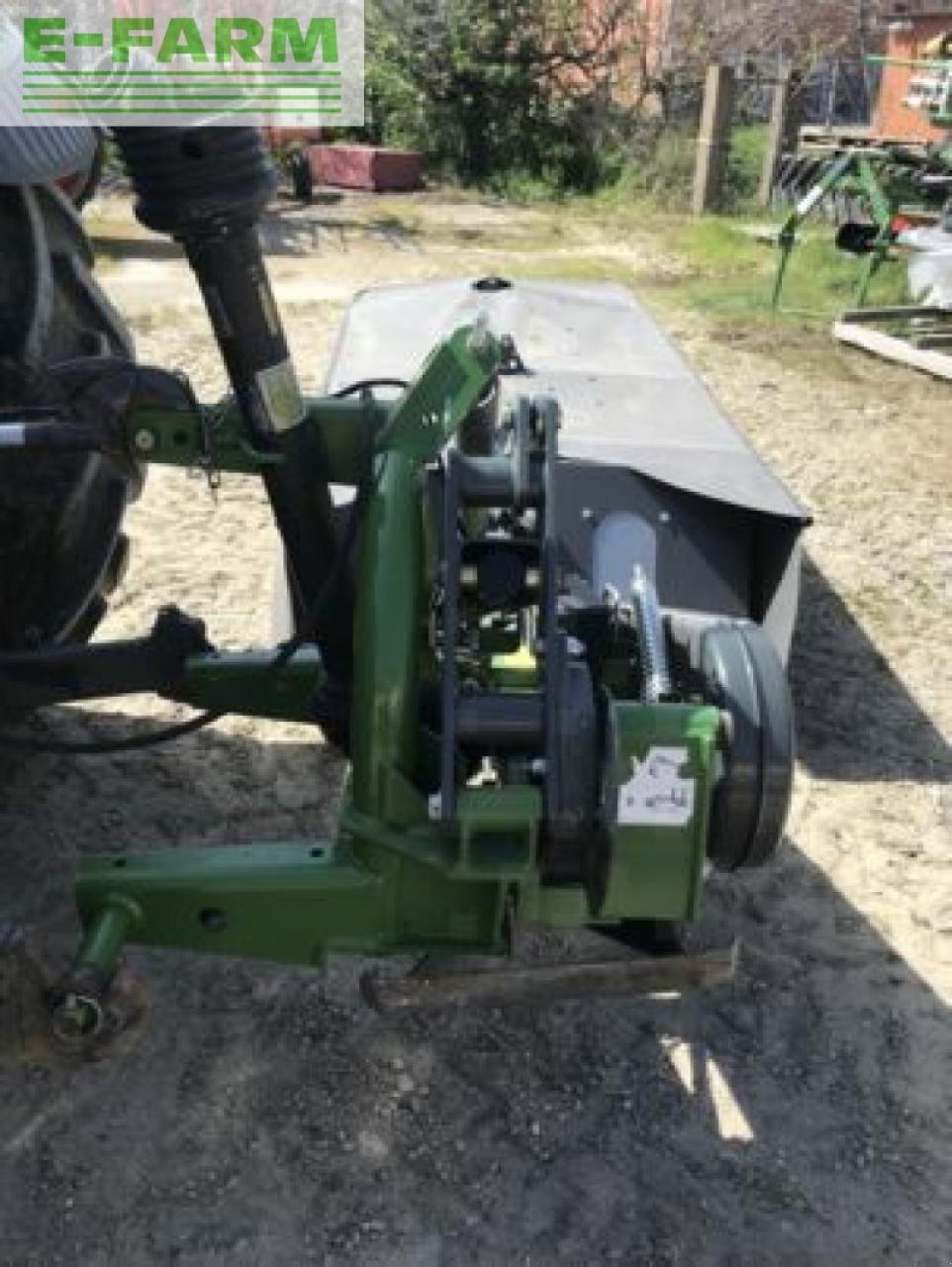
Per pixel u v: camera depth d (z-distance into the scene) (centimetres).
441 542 222
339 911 228
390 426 228
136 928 229
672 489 362
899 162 960
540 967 219
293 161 1352
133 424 226
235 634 445
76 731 384
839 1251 242
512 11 1594
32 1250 235
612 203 1508
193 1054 278
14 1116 262
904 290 1019
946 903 340
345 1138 260
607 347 482
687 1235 244
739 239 1242
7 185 253
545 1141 262
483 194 1536
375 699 216
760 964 314
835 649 469
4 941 204
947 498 620
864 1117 273
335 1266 234
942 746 412
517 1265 236
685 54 1698
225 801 360
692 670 230
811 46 1817
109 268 965
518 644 240
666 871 207
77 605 296
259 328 218
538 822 211
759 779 213
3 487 262
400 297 536
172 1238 238
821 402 757
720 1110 272
